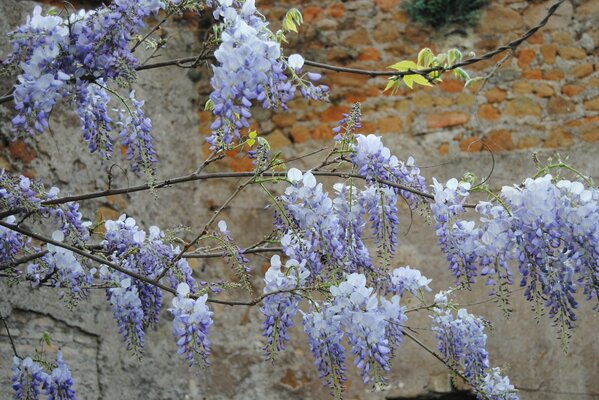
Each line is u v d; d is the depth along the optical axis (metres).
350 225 2.78
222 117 2.40
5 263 3.02
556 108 5.86
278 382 5.74
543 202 2.60
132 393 5.39
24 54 2.60
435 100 5.95
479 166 5.81
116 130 5.57
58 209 2.98
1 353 4.73
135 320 3.00
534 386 5.45
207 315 2.66
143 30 5.92
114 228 3.08
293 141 6.04
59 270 2.98
